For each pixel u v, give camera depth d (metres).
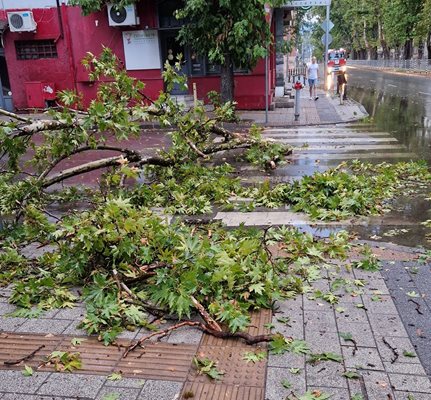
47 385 3.20
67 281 4.66
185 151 8.57
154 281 4.39
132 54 18.77
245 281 4.28
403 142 12.23
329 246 5.41
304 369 3.30
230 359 3.44
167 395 3.08
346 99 23.19
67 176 7.11
